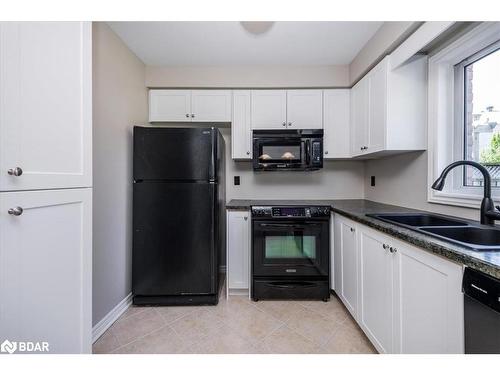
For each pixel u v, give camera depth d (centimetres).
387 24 179
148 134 207
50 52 90
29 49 83
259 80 252
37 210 85
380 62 189
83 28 107
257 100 256
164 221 209
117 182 197
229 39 205
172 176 208
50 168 90
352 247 178
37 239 85
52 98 91
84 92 107
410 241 107
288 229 218
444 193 163
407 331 114
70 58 99
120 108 202
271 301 220
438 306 95
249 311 203
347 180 291
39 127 86
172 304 213
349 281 185
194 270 210
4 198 75
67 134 98
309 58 238
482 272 76
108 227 185
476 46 144
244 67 252
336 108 256
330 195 291
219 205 233
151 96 255
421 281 105
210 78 253
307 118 256
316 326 181
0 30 75
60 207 95
